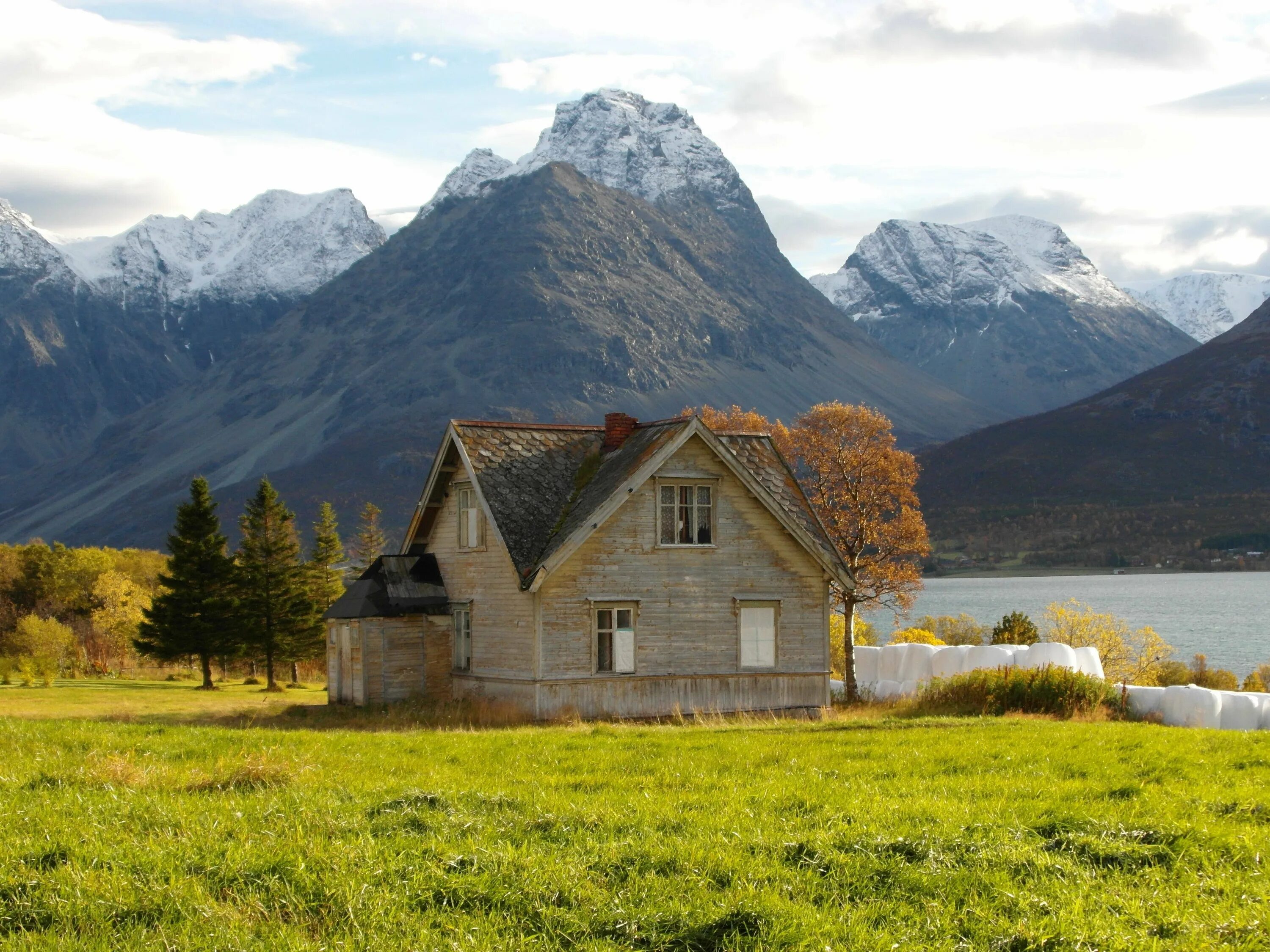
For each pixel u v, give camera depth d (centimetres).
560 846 1347
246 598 6794
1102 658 8144
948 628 10900
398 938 1077
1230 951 1107
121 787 1661
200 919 1108
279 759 1938
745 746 2355
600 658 3816
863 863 1293
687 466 3947
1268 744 2405
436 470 4247
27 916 1122
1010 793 1756
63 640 8031
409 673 4206
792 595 4088
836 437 5722
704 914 1135
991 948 1102
